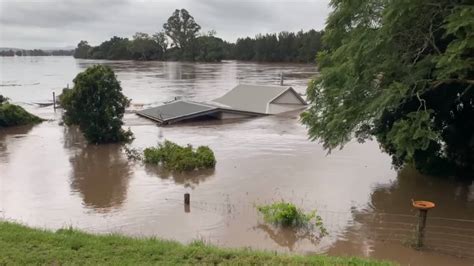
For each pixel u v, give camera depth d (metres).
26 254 7.71
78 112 25.03
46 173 18.84
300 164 19.92
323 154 21.78
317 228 12.52
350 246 11.36
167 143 21.91
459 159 17.25
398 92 12.48
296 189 16.22
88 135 25.06
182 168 18.91
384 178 17.58
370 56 13.19
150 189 16.50
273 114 36.44
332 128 14.14
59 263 7.45
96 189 16.53
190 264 7.59
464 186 16.48
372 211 13.95
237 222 13.01
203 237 11.89
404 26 12.71
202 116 34.12
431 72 13.15
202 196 15.55
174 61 153.00
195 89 58.28
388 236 11.94
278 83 64.38
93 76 24.84
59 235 8.77
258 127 30.58
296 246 11.38
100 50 183.62
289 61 135.75
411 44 13.09
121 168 19.70
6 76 86.06
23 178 18.03
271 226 12.66
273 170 18.94
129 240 8.78
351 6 14.27
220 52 151.25
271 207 13.15
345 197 15.33
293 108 39.00
